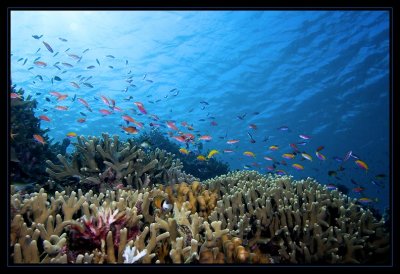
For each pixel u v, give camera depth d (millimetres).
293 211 4117
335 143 37250
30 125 6711
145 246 3195
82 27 29188
